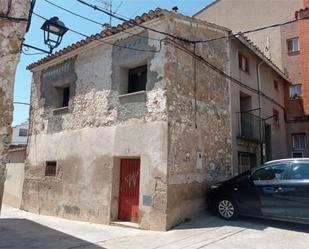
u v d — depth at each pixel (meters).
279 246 6.03
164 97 8.43
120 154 9.33
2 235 7.39
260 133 13.44
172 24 8.98
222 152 10.36
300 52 15.89
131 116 9.25
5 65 4.44
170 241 6.66
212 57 10.63
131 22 8.34
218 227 7.63
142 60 9.29
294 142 17.09
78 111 11.23
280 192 7.37
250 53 13.53
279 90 17.08
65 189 11.11
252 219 8.27
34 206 12.50
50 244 6.44
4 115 4.36
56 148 11.92
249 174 8.14
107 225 9.12
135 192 9.11
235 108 11.52
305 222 6.95
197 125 9.38
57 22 6.36
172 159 8.27
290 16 18.30
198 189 9.09
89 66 11.13
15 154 14.94
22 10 4.67
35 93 13.81
